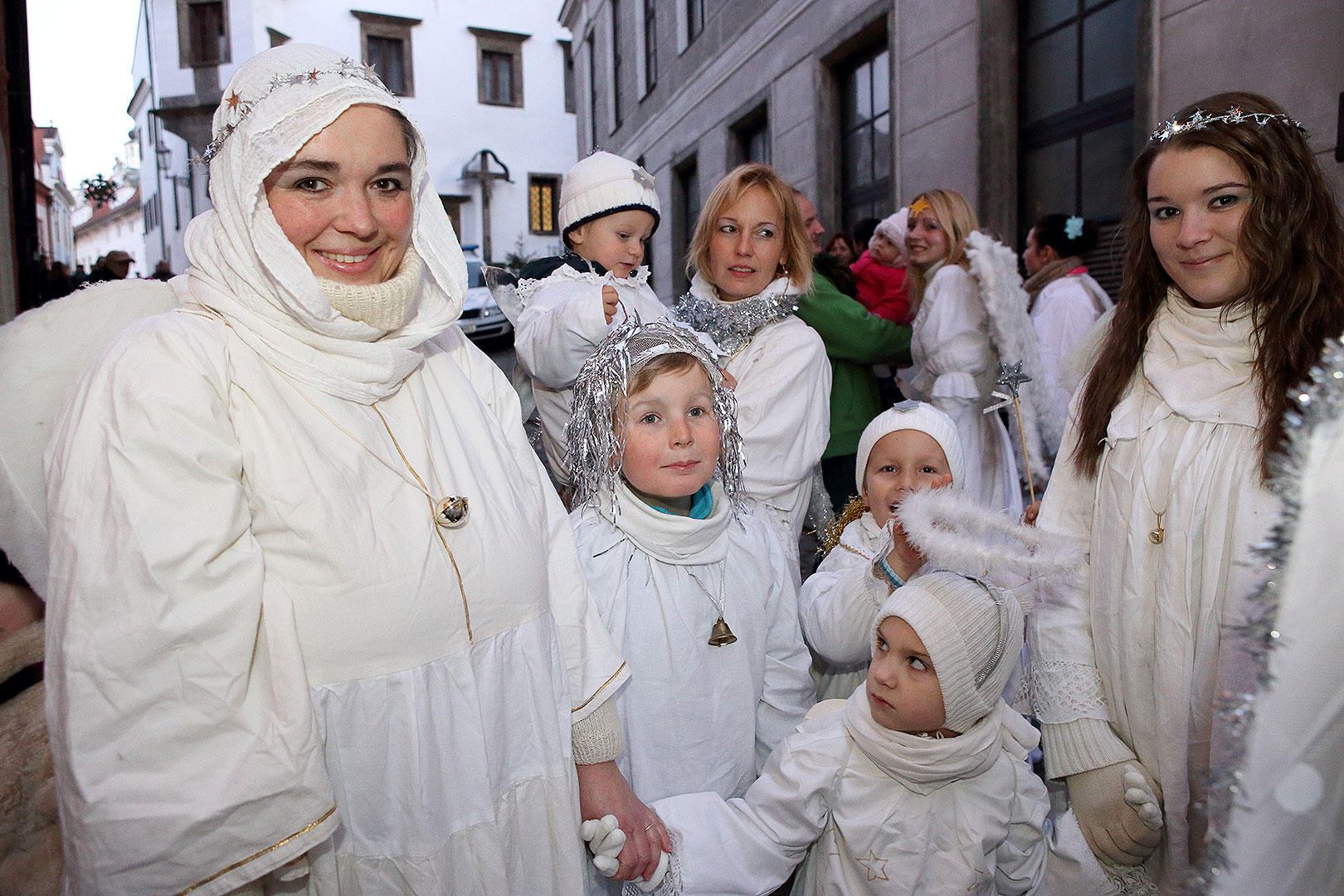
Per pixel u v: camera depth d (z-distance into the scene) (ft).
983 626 4.78
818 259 12.29
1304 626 2.48
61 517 3.11
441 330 4.07
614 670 4.72
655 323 5.73
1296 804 2.46
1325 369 2.56
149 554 3.05
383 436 3.86
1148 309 5.47
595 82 55.72
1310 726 2.45
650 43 44.78
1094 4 16.39
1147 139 14.02
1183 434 5.02
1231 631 3.46
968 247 9.58
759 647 5.95
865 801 5.08
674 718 5.45
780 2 28.89
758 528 6.42
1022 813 5.37
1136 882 5.30
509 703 4.13
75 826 3.05
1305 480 2.55
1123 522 5.20
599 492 5.73
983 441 9.72
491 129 68.69
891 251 13.98
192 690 3.13
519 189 69.87
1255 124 4.69
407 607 3.66
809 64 27.20
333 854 3.63
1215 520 4.74
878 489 6.67
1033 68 18.30
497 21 67.41
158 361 3.29
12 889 3.63
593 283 7.94
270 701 3.35
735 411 5.85
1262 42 11.98
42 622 3.91
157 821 3.05
